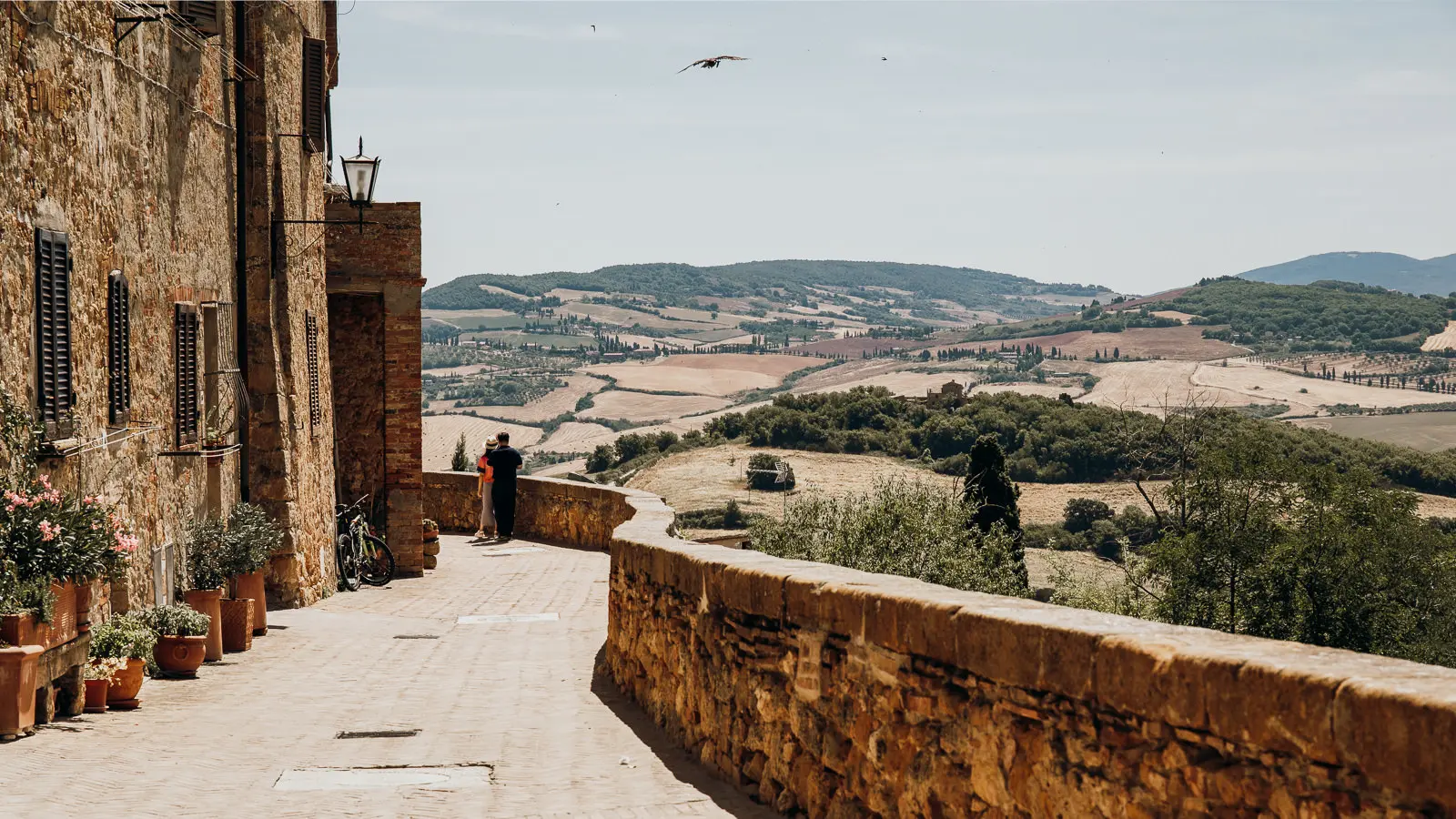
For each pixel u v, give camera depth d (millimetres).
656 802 6695
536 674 11594
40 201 9406
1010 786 4457
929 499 27844
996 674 4523
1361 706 3064
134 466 11430
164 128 12570
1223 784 3498
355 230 20484
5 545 8305
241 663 12133
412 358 20531
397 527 20203
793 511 27469
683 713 8148
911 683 5121
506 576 20016
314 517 17359
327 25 21484
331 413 19156
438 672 11844
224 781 7344
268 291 15719
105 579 9281
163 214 12523
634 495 21250
